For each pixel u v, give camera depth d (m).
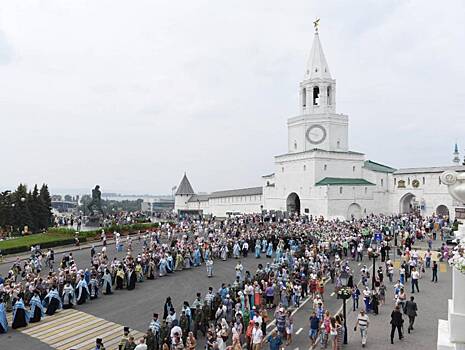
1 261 44.56
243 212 110.69
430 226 60.41
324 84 98.06
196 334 24.14
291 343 23.45
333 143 96.75
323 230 55.38
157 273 39.47
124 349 18.91
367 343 23.11
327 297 33.22
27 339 23.05
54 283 28.62
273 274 32.38
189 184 140.62
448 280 37.28
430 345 22.61
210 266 38.44
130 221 77.25
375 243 50.16
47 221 85.19
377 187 90.44
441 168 84.38
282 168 98.12
